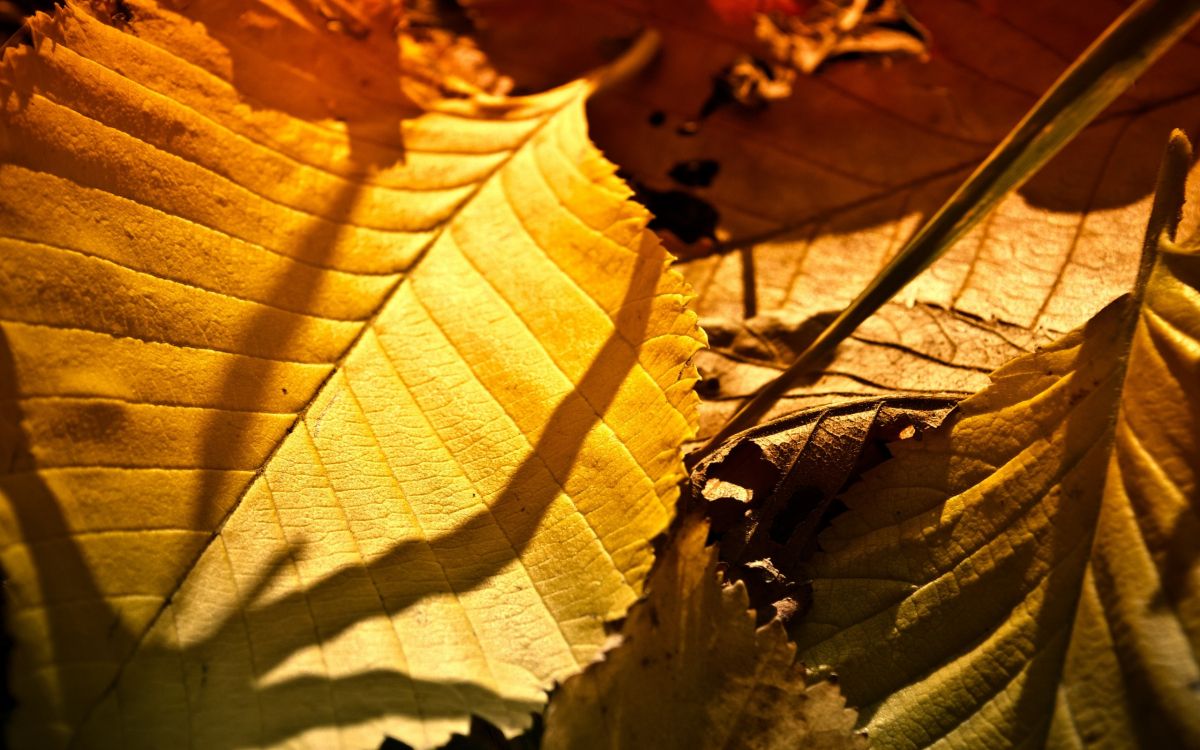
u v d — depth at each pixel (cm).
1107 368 27
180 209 28
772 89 32
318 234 29
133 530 26
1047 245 30
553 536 27
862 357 29
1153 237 27
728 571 27
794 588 27
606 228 29
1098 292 29
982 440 28
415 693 26
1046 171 30
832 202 31
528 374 28
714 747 26
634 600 26
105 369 27
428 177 30
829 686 26
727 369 30
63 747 25
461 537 27
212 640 26
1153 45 26
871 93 32
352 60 30
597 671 26
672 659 27
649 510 27
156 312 27
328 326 28
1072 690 26
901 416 28
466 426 28
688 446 29
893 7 33
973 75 32
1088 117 27
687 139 32
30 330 26
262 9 29
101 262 27
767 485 28
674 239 31
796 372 28
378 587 26
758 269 31
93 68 28
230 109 29
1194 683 26
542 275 29
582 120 31
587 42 33
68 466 26
